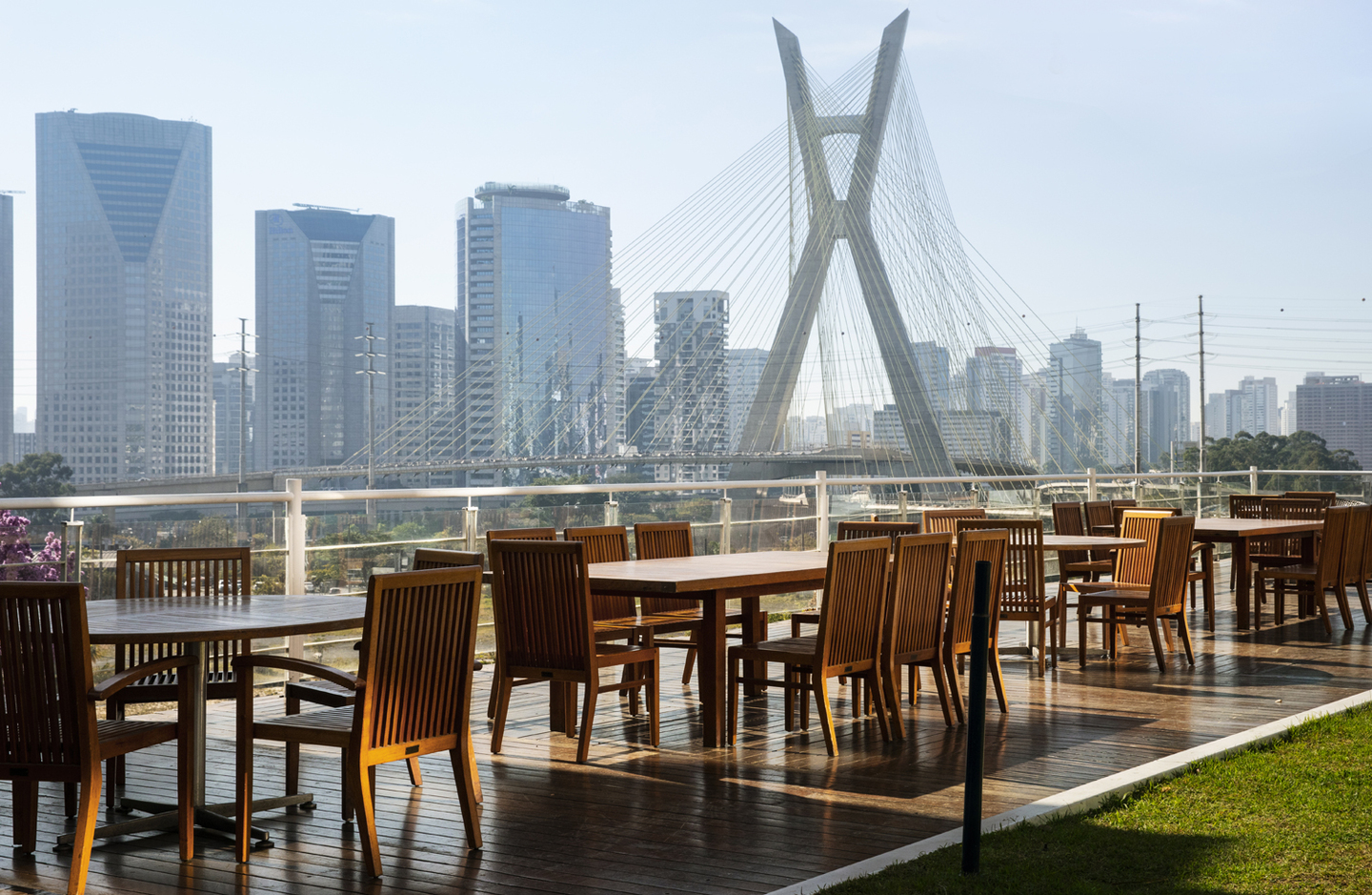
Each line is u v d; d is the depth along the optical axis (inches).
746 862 118.3
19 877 115.6
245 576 170.7
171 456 4584.2
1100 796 134.6
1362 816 127.0
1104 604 249.4
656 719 174.7
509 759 166.1
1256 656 257.0
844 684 226.7
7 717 109.0
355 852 123.7
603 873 115.2
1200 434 1876.2
